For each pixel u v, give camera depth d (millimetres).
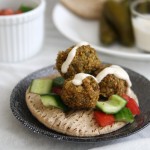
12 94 500
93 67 490
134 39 678
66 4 707
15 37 600
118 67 499
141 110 489
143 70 601
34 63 616
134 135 469
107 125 454
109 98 482
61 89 484
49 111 469
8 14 615
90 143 457
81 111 472
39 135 470
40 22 625
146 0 703
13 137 468
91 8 715
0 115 502
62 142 460
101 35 662
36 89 498
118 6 693
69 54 488
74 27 692
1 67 604
